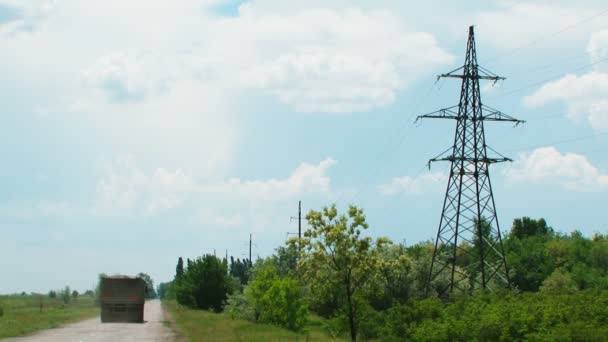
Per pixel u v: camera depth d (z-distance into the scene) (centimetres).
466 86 4441
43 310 7388
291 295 4828
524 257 8644
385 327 3812
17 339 3353
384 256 5722
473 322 2898
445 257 6025
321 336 4038
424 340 3183
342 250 4000
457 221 4381
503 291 3594
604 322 2473
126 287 5200
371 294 5038
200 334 3684
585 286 7794
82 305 10281
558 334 2300
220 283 8106
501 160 4381
